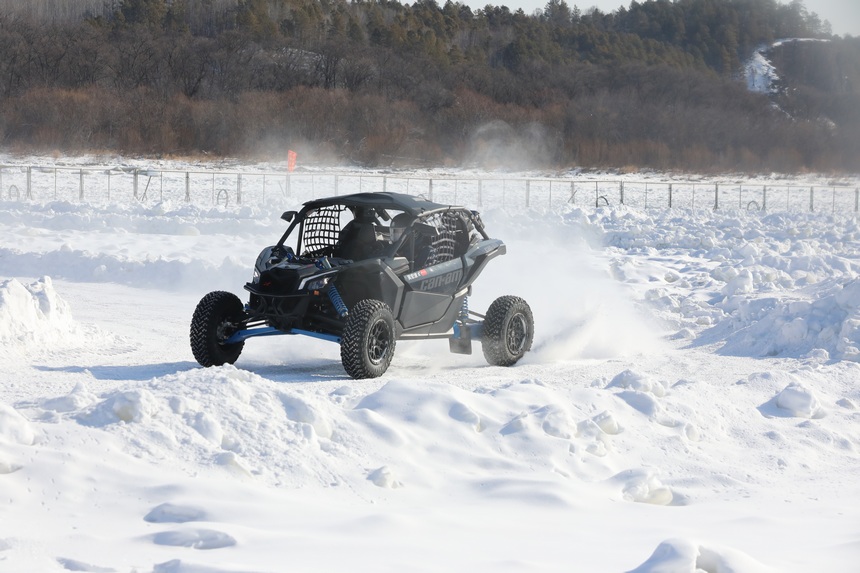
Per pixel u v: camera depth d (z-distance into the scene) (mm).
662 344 27844
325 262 21469
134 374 21828
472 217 24547
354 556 9625
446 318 23391
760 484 14766
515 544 10516
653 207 87812
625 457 15297
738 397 19234
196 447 13133
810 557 10055
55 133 148625
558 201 93312
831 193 116875
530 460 14609
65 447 12562
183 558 9422
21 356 23219
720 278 39719
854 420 18641
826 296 26797
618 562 9773
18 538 9852
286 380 21562
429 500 12766
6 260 41406
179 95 182375
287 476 12883
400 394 16078
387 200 22547
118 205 64750
